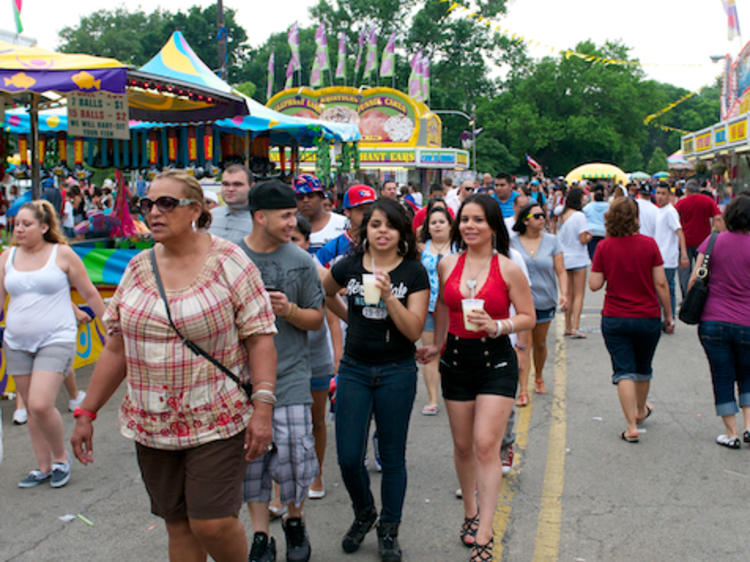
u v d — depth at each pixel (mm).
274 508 4453
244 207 5277
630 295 5691
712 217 11258
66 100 8438
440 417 6531
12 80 6367
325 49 39375
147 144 12344
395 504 3910
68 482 5086
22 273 5047
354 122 34062
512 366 3959
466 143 51719
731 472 5156
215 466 2955
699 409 6660
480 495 3766
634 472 5176
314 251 5707
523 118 68625
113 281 7949
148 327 2896
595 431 6086
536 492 4840
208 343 2951
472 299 3881
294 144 14641
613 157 72625
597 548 4055
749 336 5504
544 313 6980
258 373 3062
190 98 9094
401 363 3918
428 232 6223
